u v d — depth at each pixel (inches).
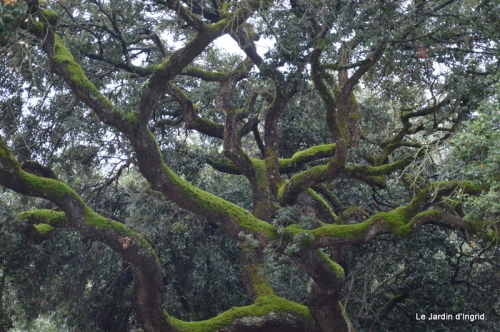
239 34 442.0
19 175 378.3
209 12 454.6
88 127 488.1
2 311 505.0
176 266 574.2
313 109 517.7
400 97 472.1
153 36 437.4
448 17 378.0
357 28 359.9
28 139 484.1
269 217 438.9
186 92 527.8
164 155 511.8
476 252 556.1
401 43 369.4
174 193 396.2
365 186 524.1
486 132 294.0
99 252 553.0
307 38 382.3
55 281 539.8
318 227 398.6
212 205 396.8
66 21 418.6
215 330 398.6
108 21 457.7
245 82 525.3
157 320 411.5
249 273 420.8
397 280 567.8
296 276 476.1
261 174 448.8
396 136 406.3
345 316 412.8
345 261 436.8
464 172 311.0
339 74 433.7
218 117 529.0
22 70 470.0
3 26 279.0
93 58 440.5
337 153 376.2
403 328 546.9
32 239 411.5
